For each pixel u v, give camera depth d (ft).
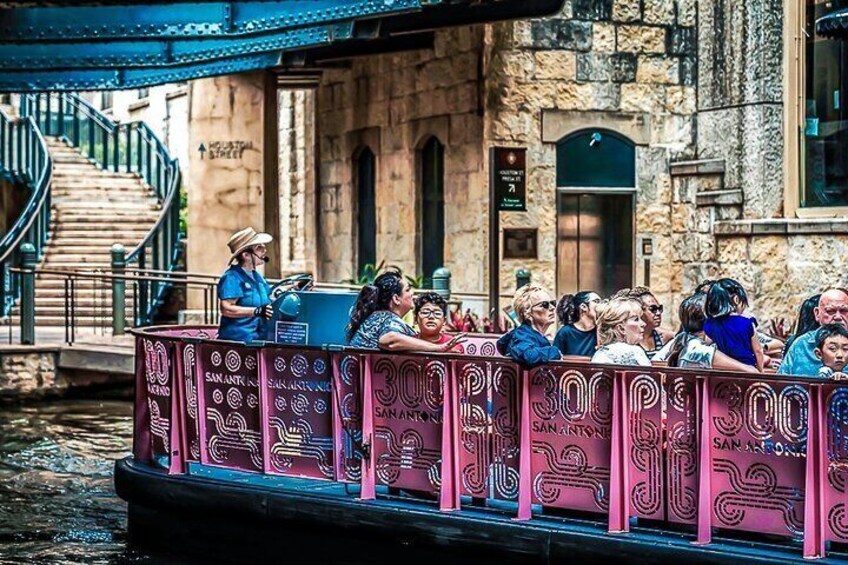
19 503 53.62
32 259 82.99
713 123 80.94
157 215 108.47
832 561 32.30
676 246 82.48
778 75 77.66
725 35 80.07
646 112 82.33
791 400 32.78
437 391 37.83
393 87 90.53
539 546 35.81
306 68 91.45
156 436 45.98
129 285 97.66
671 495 34.47
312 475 40.73
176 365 44.55
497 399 36.86
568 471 35.88
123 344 82.17
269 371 41.55
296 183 104.88
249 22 69.97
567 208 81.97
